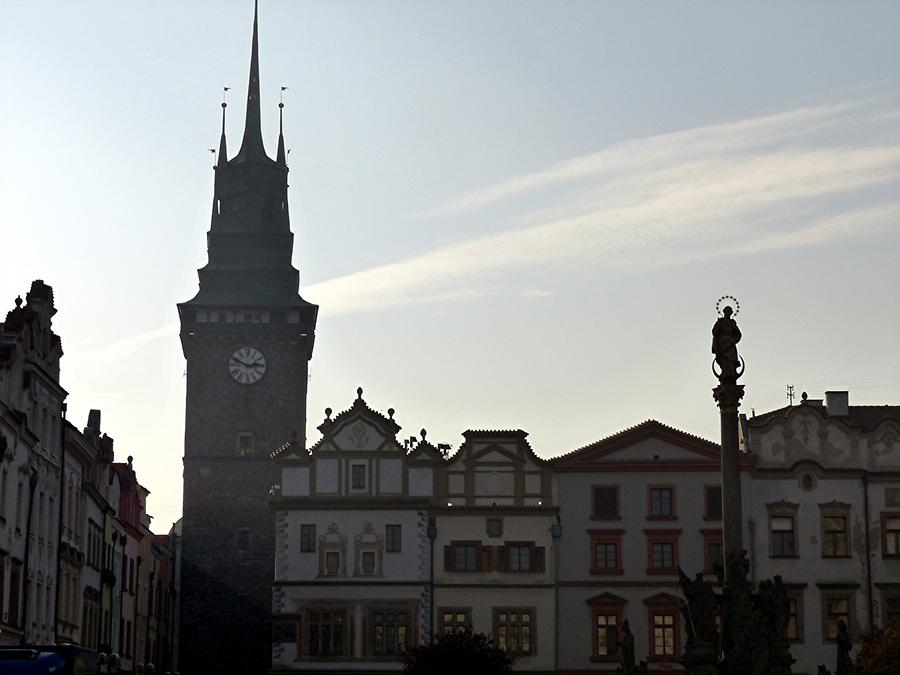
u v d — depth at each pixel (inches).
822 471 4217.5
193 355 5536.4
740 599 2332.7
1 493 2682.1
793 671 4109.3
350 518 4217.5
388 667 4124.0
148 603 4852.4
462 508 4212.6
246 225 5743.1
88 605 3656.5
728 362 2443.4
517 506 4220.0
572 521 4212.6
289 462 4256.9
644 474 4232.3
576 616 4153.5
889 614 4143.7
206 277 5664.4
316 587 4173.2
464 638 3277.6
